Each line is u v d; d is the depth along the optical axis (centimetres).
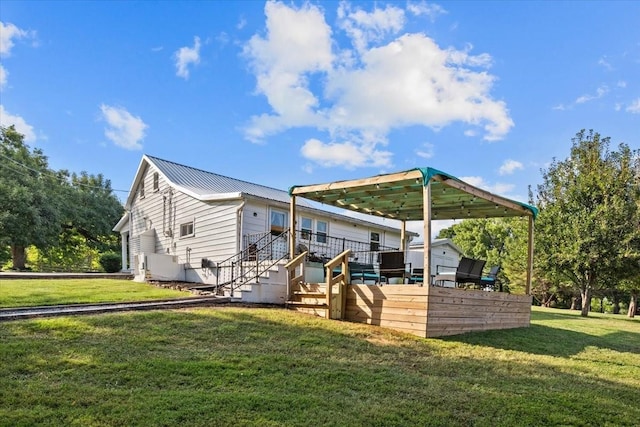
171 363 459
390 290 783
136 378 412
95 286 1144
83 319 627
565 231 1630
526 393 441
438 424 348
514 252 1975
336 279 852
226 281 1230
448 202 1045
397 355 578
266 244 1205
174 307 797
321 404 373
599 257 1555
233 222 1272
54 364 435
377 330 728
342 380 448
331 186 909
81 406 340
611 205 1570
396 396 410
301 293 908
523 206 1041
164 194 1683
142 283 1322
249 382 422
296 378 444
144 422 316
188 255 1486
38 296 886
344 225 1625
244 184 1831
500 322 917
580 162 1750
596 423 371
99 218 2884
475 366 548
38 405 338
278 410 354
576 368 578
